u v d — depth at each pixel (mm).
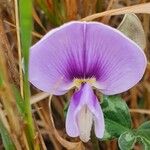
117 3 178
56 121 183
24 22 105
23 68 121
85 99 119
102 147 174
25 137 125
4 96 117
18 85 135
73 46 118
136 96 183
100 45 118
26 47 109
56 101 178
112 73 123
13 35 172
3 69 113
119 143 136
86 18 148
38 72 121
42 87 125
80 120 121
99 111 121
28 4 103
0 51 116
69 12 157
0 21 138
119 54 118
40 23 167
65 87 127
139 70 120
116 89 126
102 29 113
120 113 145
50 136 171
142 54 116
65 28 113
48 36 112
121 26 136
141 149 175
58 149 170
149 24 186
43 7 165
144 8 144
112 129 144
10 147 133
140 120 184
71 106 122
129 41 114
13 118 120
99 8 166
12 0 164
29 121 125
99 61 122
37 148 129
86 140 123
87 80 126
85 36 116
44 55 118
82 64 122
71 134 123
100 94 141
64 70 123
